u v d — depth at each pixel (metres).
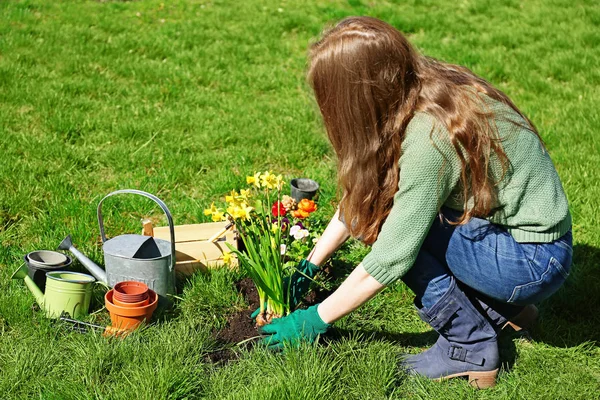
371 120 2.02
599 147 4.50
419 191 2.02
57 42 6.21
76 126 4.57
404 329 2.75
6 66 5.50
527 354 2.55
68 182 3.91
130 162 4.20
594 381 2.44
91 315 2.67
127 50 6.20
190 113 4.96
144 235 2.98
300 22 7.25
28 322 2.60
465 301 2.29
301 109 5.07
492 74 5.99
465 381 2.40
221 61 6.09
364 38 1.96
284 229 2.90
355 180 2.13
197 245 3.02
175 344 2.42
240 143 4.56
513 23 7.48
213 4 7.98
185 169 4.12
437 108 2.00
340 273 3.09
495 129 2.04
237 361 2.43
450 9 8.01
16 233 3.39
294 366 2.29
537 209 2.14
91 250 3.15
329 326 2.35
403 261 2.09
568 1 8.25
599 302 2.93
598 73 5.95
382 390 2.29
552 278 2.22
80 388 2.22
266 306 2.64
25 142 4.28
